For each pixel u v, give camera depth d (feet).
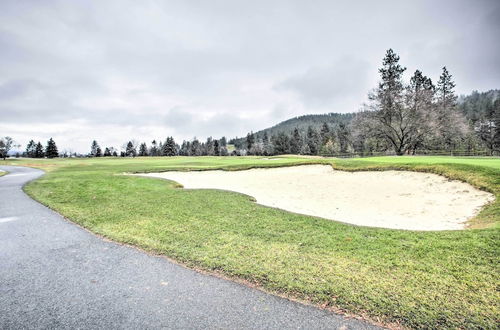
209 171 87.51
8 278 14.74
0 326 10.57
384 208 37.17
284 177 68.74
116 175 77.97
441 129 138.72
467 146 240.73
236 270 15.40
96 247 19.54
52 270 15.74
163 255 17.84
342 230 24.22
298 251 18.57
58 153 386.11
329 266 15.94
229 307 11.84
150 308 11.83
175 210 32.45
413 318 10.95
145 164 142.20
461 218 30.71
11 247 19.63
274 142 399.85
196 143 440.45
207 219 28.04
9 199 39.65
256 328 10.42
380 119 144.97
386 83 157.89
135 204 36.19
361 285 13.61
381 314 11.23
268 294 12.88
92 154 438.81
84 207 33.91
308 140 379.14
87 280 14.46
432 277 14.40
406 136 145.59
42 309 11.79
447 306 11.74
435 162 57.41
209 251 18.49
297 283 13.83
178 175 81.10
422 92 134.41
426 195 42.32
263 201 41.57
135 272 15.39
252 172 81.71
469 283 13.67
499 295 12.55
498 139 248.93
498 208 30.42
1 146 316.60
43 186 53.78
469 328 10.32
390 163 62.54
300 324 10.66
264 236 22.20
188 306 11.94
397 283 13.79
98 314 11.41
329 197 45.03
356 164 68.64
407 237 21.74
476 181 40.86
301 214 31.01
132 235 22.12
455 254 17.53
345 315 11.21
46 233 23.06
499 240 19.47
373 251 18.51
